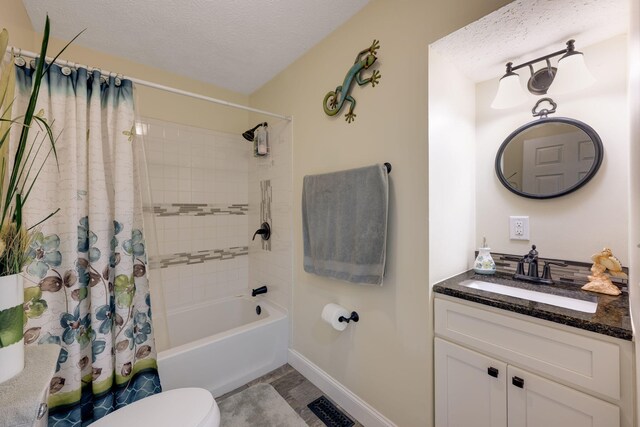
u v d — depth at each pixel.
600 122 1.14
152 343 1.42
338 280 1.55
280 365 2.01
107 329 1.25
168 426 0.92
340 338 1.61
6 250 0.70
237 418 1.51
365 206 1.33
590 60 1.16
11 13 1.28
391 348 1.33
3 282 0.70
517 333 0.94
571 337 0.83
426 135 1.17
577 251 1.19
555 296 1.07
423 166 1.18
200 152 2.30
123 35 1.67
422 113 1.19
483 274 1.34
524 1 0.91
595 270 1.10
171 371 1.52
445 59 1.27
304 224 1.73
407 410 1.27
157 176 2.10
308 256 1.72
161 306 1.57
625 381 0.74
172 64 2.00
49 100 1.15
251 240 2.52
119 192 1.29
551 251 1.26
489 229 1.45
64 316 1.17
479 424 1.04
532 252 1.25
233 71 2.10
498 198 1.42
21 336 0.74
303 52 1.84
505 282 1.22
